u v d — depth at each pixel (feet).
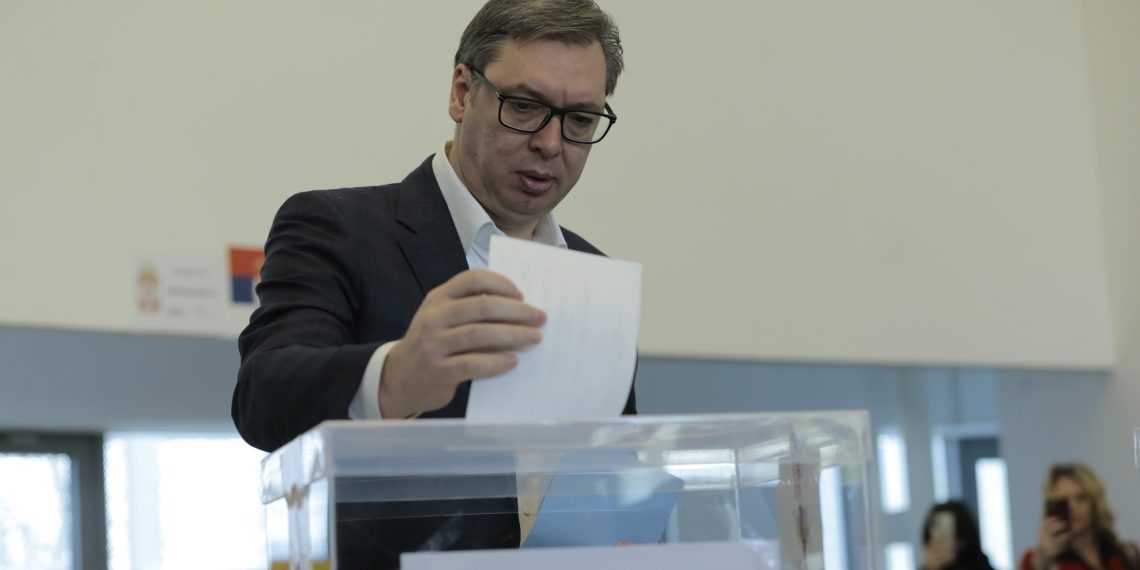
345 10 22.38
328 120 22.02
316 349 6.80
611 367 6.21
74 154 20.13
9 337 33.19
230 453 41.04
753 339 25.46
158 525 39.27
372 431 5.02
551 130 8.92
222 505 40.60
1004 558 52.03
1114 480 30.01
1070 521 25.27
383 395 6.19
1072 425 30.99
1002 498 52.39
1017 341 28.40
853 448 5.84
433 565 4.92
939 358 27.32
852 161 26.94
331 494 4.94
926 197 27.68
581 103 8.98
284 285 8.04
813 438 5.78
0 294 19.38
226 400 37.60
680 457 5.57
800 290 26.05
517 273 6.03
